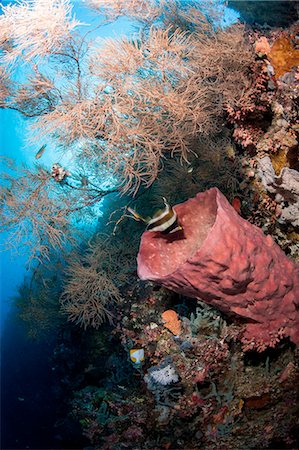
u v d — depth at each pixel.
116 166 1.37
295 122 1.39
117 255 1.73
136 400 1.42
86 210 1.79
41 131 1.34
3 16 1.38
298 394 1.28
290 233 1.40
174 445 1.37
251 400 1.30
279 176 1.33
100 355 1.75
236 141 1.51
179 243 1.20
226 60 1.45
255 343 1.21
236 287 1.05
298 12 1.63
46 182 1.62
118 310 1.60
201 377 1.27
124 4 1.52
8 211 1.59
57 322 2.06
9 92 1.51
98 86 1.34
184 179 1.56
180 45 1.37
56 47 1.37
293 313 1.16
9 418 2.30
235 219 1.05
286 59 1.43
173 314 1.40
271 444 1.33
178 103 1.34
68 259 1.76
